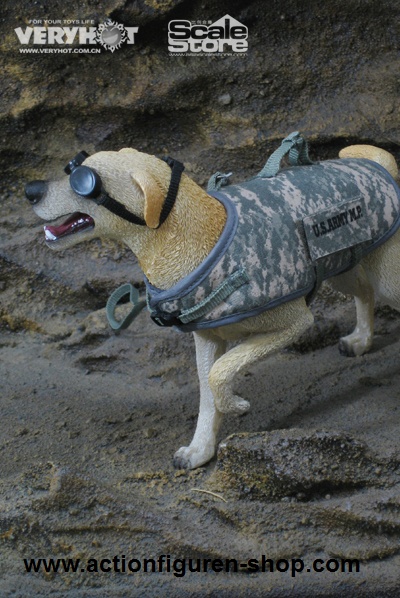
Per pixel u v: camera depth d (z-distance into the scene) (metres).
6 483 0.50
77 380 0.59
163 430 0.55
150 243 0.49
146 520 0.49
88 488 0.49
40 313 0.63
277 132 0.62
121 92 0.62
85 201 0.49
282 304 0.50
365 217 0.52
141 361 0.60
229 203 0.50
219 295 0.49
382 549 0.48
